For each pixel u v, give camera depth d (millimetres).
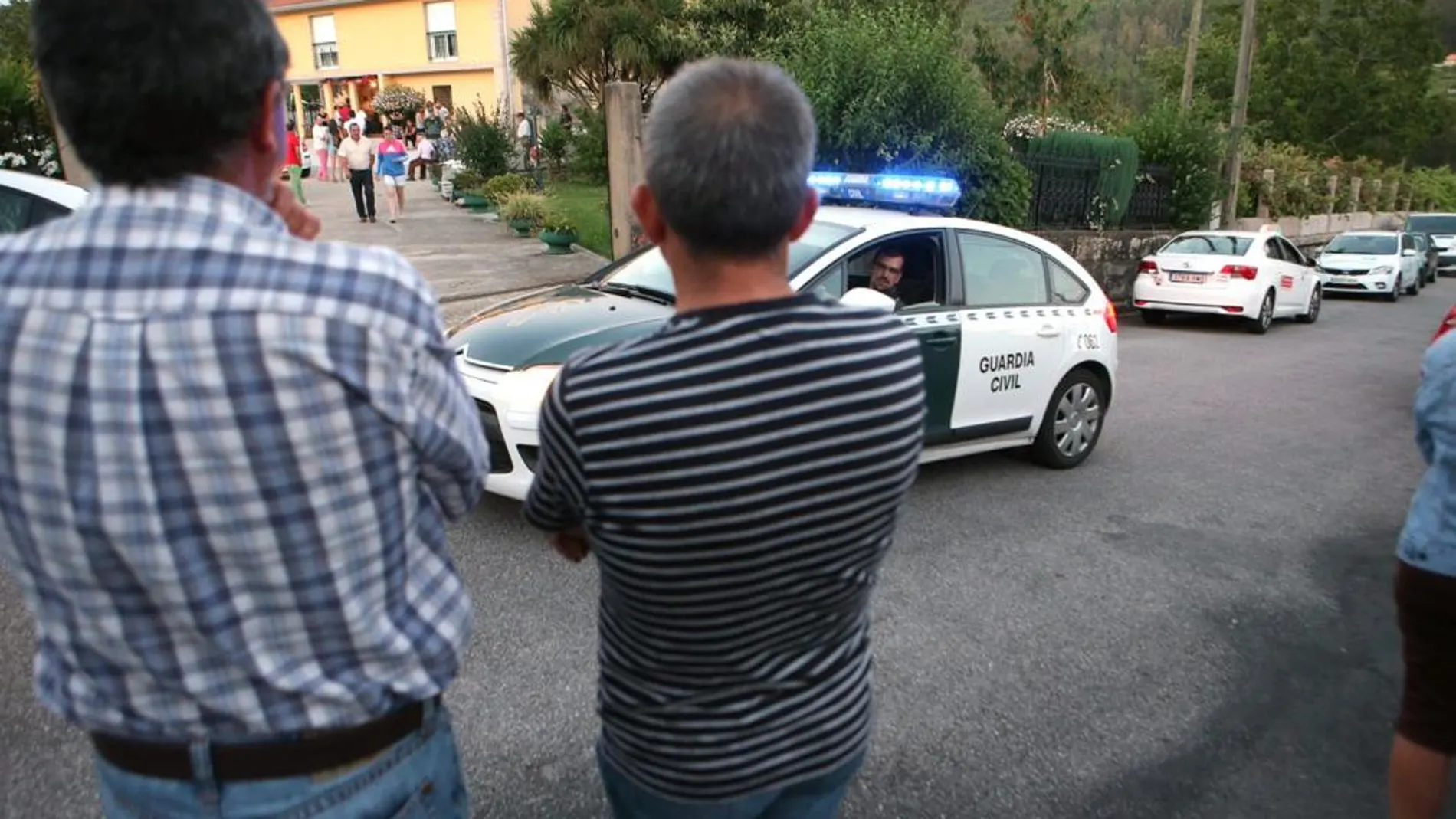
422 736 1337
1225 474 6137
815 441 1252
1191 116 17203
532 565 4168
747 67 1300
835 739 1447
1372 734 3221
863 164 11578
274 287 1072
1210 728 3217
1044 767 2967
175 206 1093
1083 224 14984
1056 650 3693
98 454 1044
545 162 22719
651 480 1208
